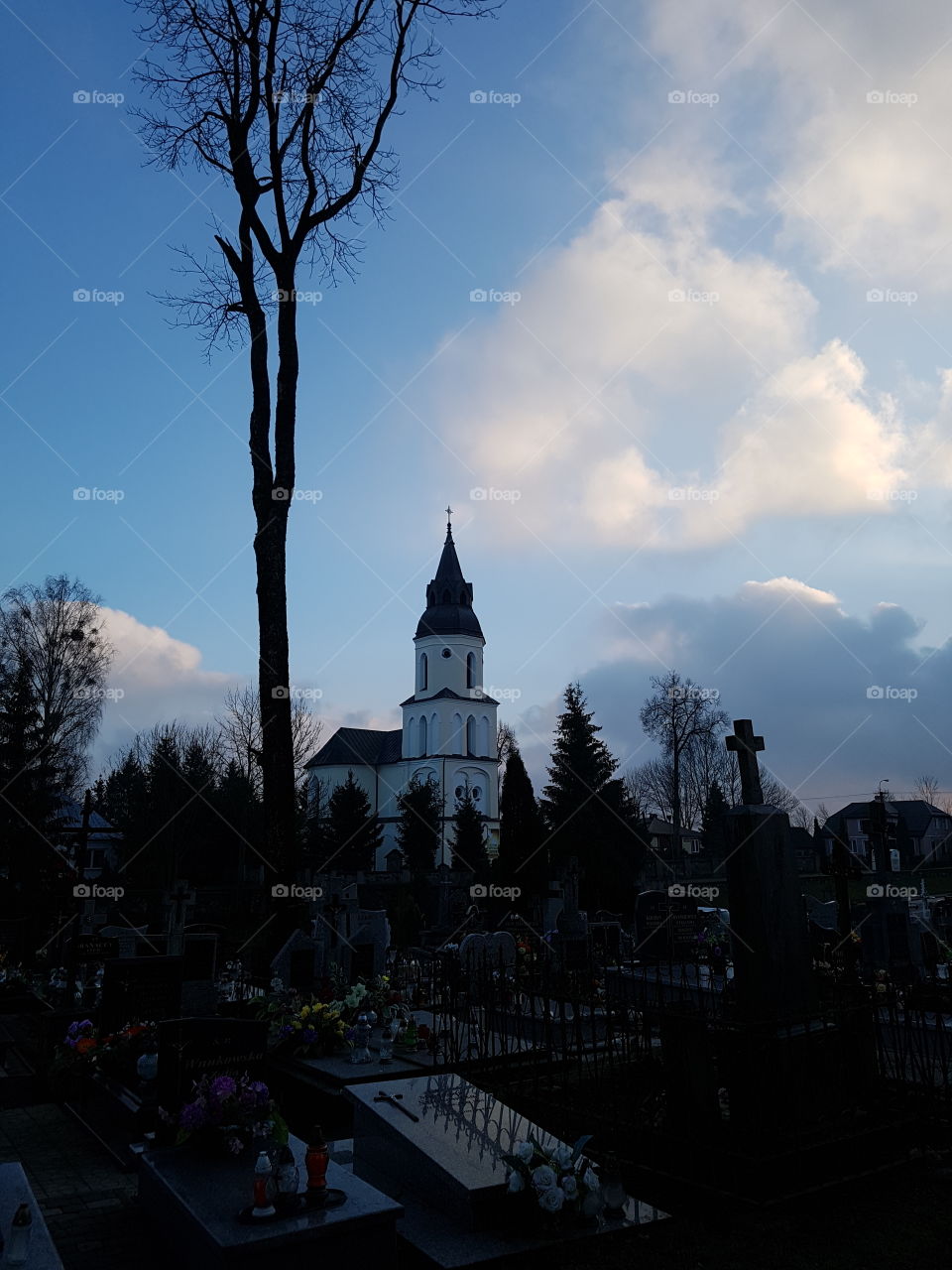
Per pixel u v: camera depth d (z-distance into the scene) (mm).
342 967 14602
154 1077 8195
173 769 49062
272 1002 10773
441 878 47000
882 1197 5969
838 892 13195
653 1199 6109
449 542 95000
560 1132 7480
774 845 7289
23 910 31359
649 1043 7609
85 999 15305
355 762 90562
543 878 39312
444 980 13445
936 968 15828
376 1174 6512
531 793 41000
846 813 86000
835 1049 6980
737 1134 6395
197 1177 5707
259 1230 4746
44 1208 6555
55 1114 9664
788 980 7016
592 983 12148
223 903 44594
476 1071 9508
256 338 15344
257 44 15000
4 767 37594
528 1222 5531
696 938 19859
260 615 14383
